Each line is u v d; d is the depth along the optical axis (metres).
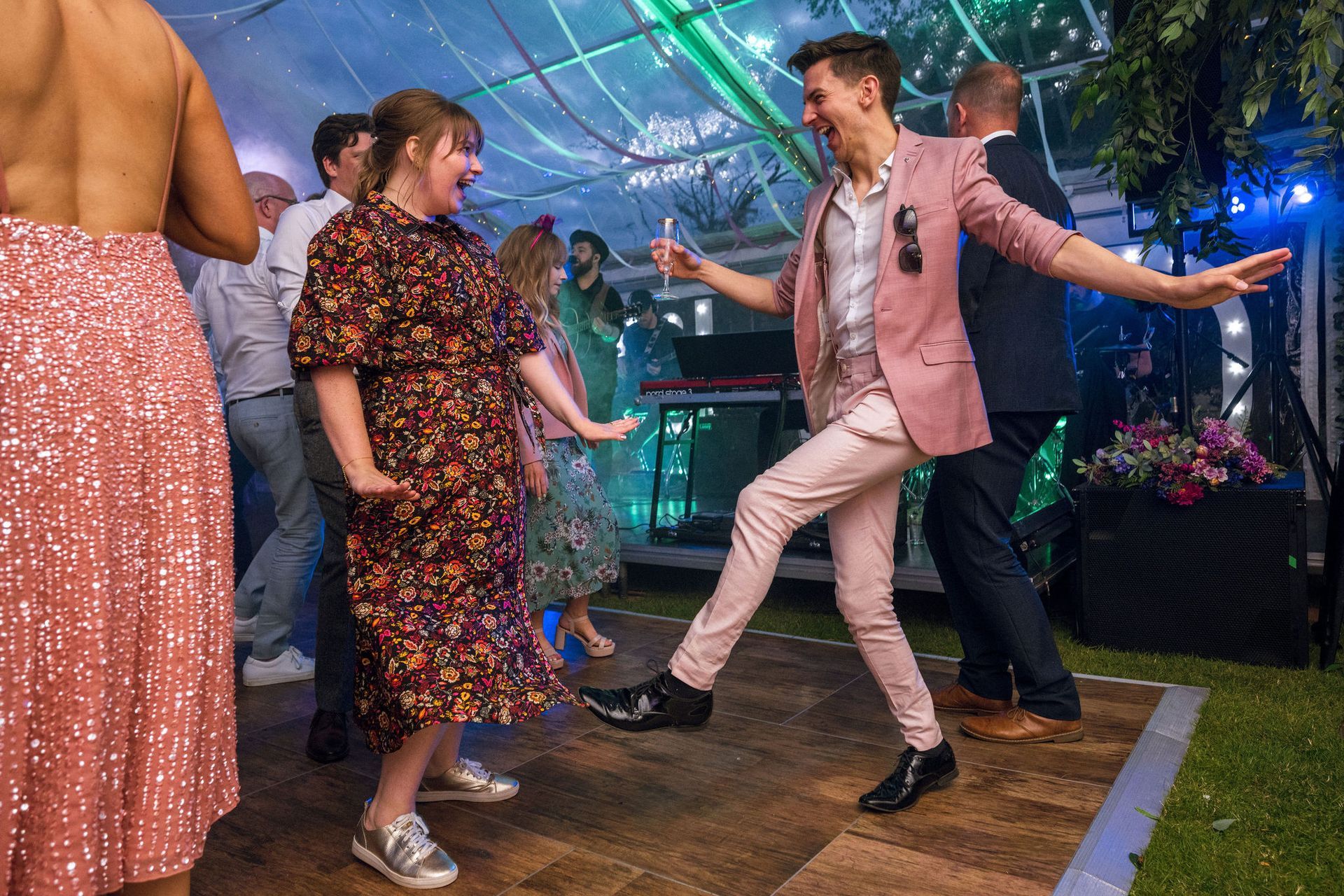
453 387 1.75
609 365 6.06
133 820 1.01
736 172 8.32
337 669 2.43
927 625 3.88
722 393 4.72
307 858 1.85
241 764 2.38
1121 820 1.90
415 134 1.77
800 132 6.52
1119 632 3.33
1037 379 2.31
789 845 1.85
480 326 1.79
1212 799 1.99
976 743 2.41
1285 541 3.07
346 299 1.65
